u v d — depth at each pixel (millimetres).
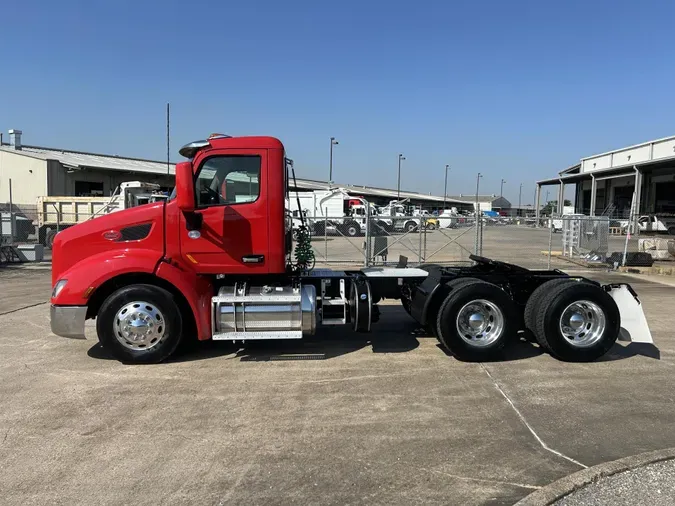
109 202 23719
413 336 7496
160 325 5961
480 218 16109
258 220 6031
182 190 5531
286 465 3678
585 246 17969
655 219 38125
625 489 3260
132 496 3271
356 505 3180
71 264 6031
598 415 4586
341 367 5996
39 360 6191
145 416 4539
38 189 32188
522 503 3125
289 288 6223
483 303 6180
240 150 5973
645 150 46094
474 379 5578
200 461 3730
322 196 37438
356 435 4172
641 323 6430
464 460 3756
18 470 3590
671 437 4141
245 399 4961
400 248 24438
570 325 6176
